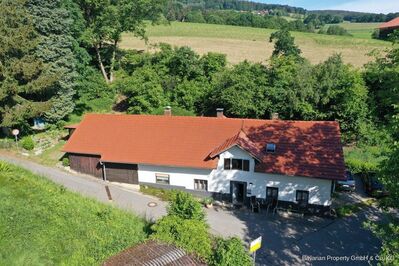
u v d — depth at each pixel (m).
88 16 52.50
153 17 56.50
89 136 35.03
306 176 28.42
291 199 29.78
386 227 18.00
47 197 25.06
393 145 18.58
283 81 43.00
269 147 30.83
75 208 24.45
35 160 36.47
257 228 27.36
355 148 40.81
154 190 32.62
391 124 19.50
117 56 61.22
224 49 80.25
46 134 41.28
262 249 24.78
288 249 24.83
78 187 32.03
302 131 31.64
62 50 41.69
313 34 104.94
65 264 18.20
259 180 30.03
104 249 19.73
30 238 19.55
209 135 32.75
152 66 52.62
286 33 60.34
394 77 23.22
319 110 43.00
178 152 32.12
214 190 31.52
